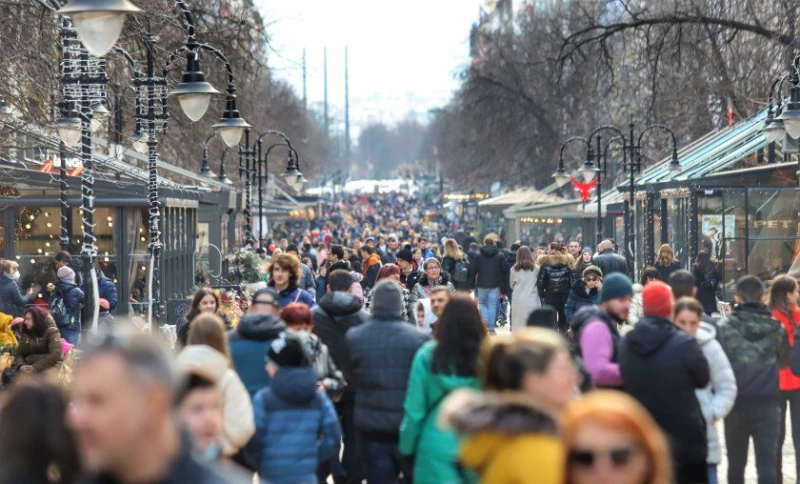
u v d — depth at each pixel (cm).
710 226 7719
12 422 1338
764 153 8806
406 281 6084
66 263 5575
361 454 2456
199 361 2134
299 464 2233
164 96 5650
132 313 6384
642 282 4575
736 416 2648
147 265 6862
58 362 3800
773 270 7162
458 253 6900
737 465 2683
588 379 2192
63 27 4447
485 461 1259
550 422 1264
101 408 933
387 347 2405
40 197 6900
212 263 9681
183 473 951
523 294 6081
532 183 19550
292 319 2730
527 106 18100
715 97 12006
